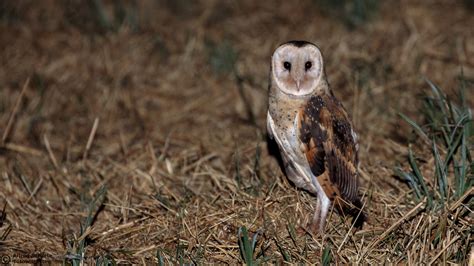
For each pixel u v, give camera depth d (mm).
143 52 20469
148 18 22172
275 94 12492
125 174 14805
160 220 12695
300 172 12750
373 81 17594
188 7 22688
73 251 11711
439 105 14219
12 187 14406
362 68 17984
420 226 11695
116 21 21844
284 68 12289
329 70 18188
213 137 16500
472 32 19234
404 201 12742
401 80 17297
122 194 14211
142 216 13117
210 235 11992
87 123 17812
